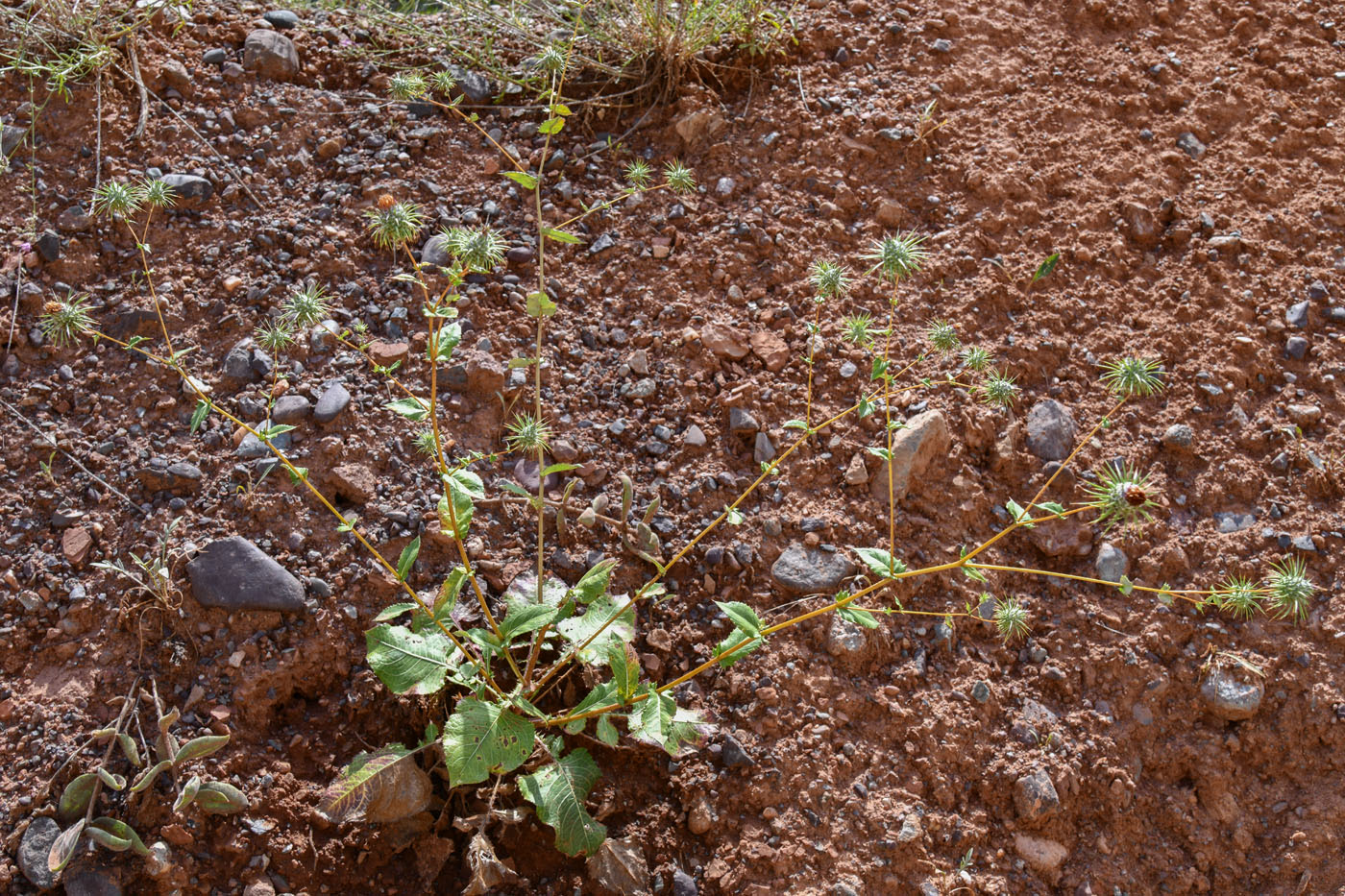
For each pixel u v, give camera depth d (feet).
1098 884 8.77
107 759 7.90
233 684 8.39
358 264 10.86
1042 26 13.75
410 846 8.25
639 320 11.00
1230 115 13.05
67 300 9.81
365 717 8.61
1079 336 11.30
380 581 8.89
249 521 9.02
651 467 10.07
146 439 9.45
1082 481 10.34
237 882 7.83
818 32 13.30
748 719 8.84
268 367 9.91
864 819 8.56
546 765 8.21
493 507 9.52
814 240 11.65
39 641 8.50
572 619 8.65
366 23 13.20
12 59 11.43
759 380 10.57
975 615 9.57
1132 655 9.52
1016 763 8.97
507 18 13.21
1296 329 11.33
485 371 10.11
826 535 9.73
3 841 7.65
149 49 12.00
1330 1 14.26
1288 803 9.18
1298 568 9.30
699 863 8.41
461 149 12.03
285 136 11.78
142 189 9.65
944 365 10.77
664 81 12.86
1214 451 10.60
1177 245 11.95
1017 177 12.18
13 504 9.05
